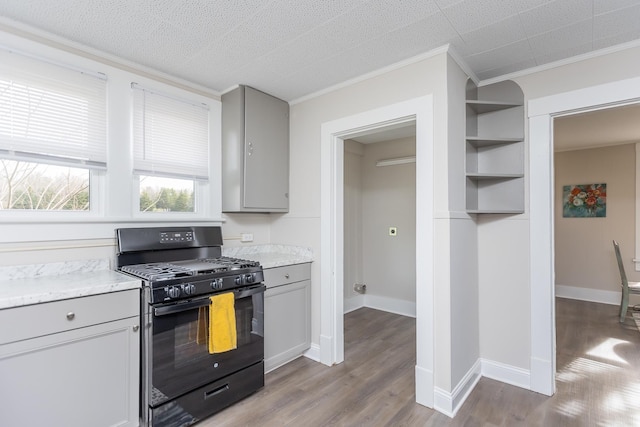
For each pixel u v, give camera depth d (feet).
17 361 4.82
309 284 9.71
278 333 8.75
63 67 6.76
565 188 17.42
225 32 6.58
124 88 7.70
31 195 6.63
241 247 10.19
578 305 15.66
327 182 9.38
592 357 9.74
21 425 4.86
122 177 7.66
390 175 14.55
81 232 6.98
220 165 9.64
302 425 6.54
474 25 6.32
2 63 6.05
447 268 7.06
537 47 7.09
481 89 8.68
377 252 14.97
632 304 15.52
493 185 8.54
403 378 8.49
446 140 7.11
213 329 6.66
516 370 8.11
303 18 6.12
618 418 6.71
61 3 5.63
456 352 7.25
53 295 5.10
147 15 6.00
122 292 5.86
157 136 8.30
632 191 15.60
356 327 12.46
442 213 7.13
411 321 13.15
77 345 5.37
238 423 6.59
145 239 7.70
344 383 8.21
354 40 6.89
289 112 10.49
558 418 6.73
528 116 8.05
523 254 8.11
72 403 5.32
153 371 5.95
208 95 9.40
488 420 6.70
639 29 6.36
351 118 8.82
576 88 7.43
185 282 6.38
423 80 7.46
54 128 6.64
